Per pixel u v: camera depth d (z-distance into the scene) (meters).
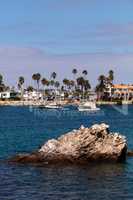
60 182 46.50
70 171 52.41
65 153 57.69
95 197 40.69
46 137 101.12
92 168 54.31
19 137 100.38
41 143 85.62
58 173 51.12
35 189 43.34
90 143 58.09
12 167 54.47
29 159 58.03
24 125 154.00
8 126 147.88
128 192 42.56
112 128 136.50
